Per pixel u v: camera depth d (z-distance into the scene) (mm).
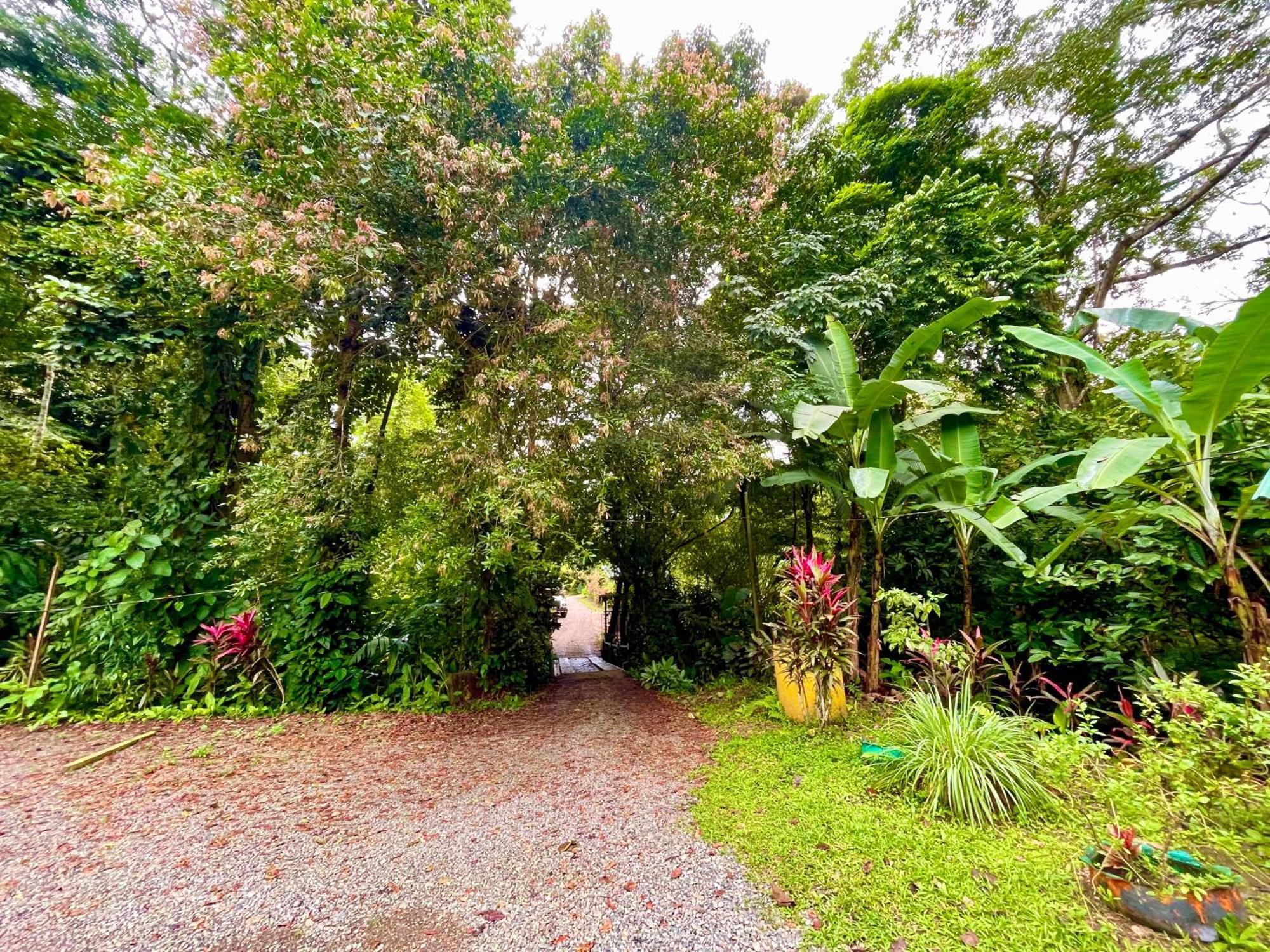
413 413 7797
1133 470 2742
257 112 3775
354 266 3660
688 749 3721
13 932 1795
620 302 4930
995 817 2355
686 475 5148
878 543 4492
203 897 2016
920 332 3803
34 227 5164
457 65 4148
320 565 4895
